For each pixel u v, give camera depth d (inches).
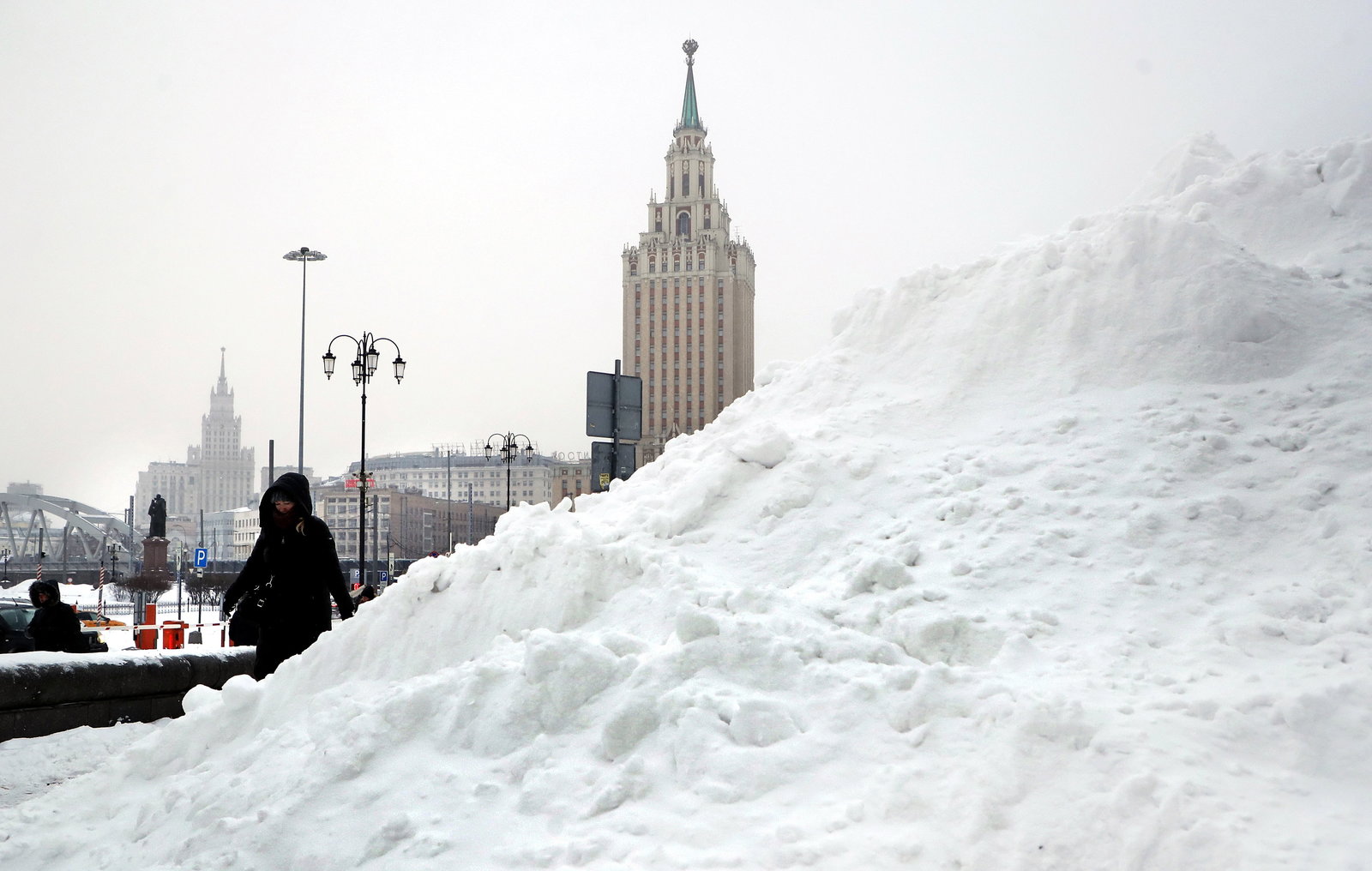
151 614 877.8
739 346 4938.5
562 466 4968.0
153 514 1782.7
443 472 7253.9
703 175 5059.1
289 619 301.3
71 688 311.1
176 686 348.5
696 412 4803.2
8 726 296.0
